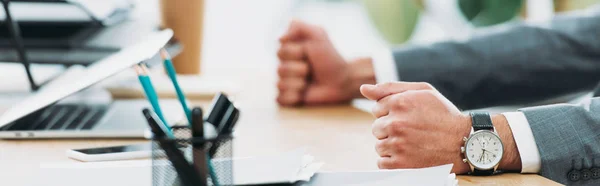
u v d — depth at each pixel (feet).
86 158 3.48
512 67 4.98
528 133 3.47
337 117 4.85
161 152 2.60
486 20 8.79
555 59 5.00
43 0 4.78
